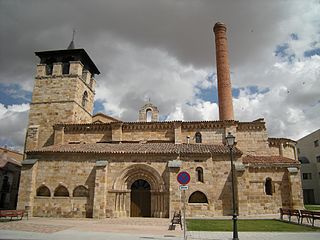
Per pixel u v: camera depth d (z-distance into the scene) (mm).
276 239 15016
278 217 27000
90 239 14742
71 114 41438
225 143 35594
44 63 45125
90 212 28156
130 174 29484
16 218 27000
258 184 30594
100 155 30109
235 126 36438
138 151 29984
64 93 42688
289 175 30438
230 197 28719
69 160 30297
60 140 38062
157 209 27938
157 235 16422
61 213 28375
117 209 28125
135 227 20406
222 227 19922
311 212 20891
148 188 29594
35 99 43125
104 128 38219
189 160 29656
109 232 17672
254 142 36344
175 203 27312
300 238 15352
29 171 29594
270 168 31078
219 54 47625
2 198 45625
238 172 29016
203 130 36844
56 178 29797
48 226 20547
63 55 45156
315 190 64938
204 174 29141
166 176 28984
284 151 39094
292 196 29594
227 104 44344
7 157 52438
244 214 27734
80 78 44469
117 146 33031
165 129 37500
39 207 28797
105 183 28578
